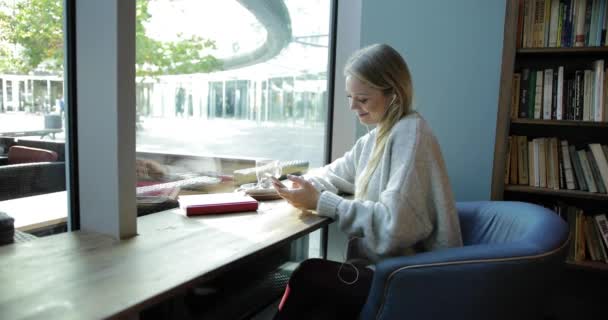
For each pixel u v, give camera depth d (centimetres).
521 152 177
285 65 212
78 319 58
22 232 101
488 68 181
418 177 111
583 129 186
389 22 196
